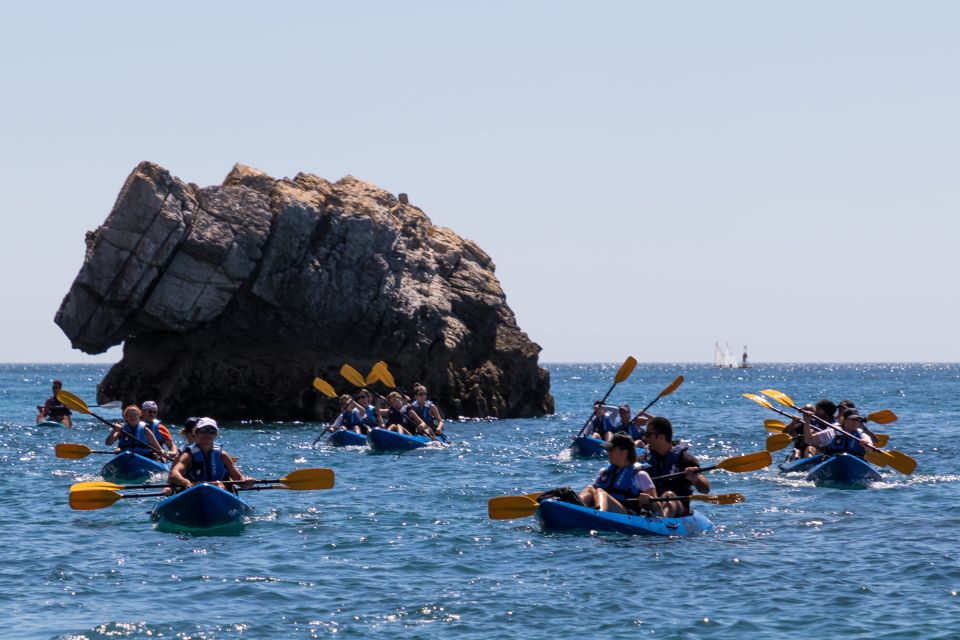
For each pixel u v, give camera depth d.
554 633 17.25
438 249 86.25
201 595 19.55
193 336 72.44
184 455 28.33
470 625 17.67
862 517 28.83
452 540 25.08
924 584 20.39
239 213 70.31
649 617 18.14
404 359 77.31
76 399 38.19
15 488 35.81
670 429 27.00
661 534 25.47
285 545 24.55
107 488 27.31
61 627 17.36
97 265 66.81
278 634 17.12
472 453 50.56
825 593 19.70
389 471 41.78
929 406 110.06
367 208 76.06
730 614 18.31
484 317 84.81
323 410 73.75
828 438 37.84
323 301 73.50
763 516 29.03
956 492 34.56
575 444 48.09
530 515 27.48
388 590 19.97
